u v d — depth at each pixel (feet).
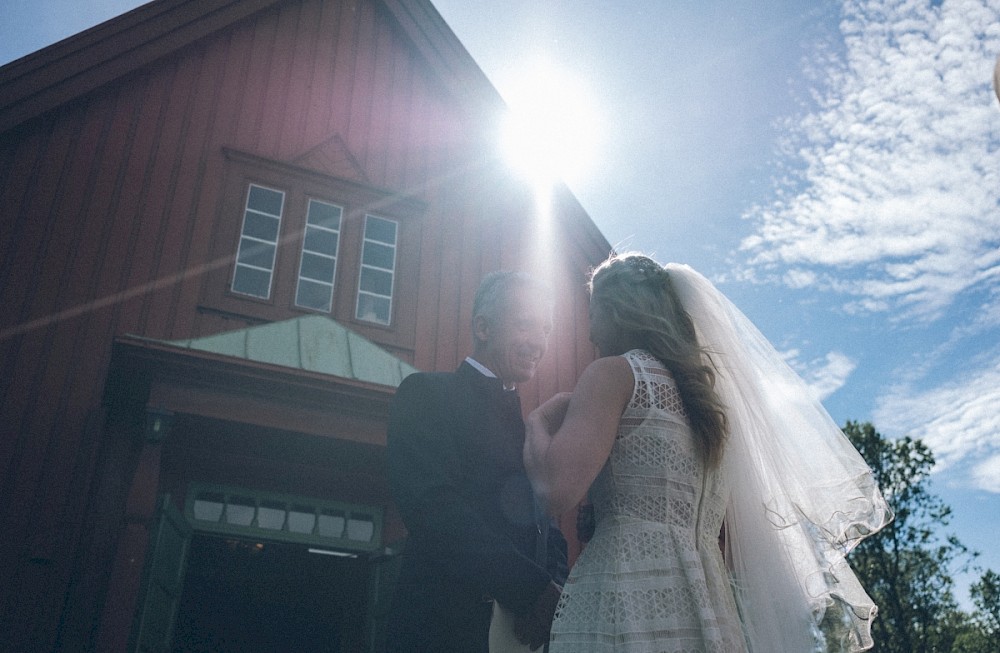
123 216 26.45
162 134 28.35
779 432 6.18
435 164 33.27
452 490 6.40
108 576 21.33
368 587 23.36
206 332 25.99
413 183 32.45
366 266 30.12
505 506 6.81
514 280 8.15
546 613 6.07
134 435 23.49
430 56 34.60
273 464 24.70
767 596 5.67
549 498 5.12
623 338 6.42
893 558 86.28
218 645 34.04
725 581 5.68
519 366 8.00
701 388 5.96
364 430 22.39
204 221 27.61
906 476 88.33
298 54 32.35
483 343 8.16
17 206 25.11
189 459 23.59
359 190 31.01
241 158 29.17
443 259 31.35
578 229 34.47
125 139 27.66
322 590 34.60
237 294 27.12
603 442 5.35
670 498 5.52
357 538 25.17
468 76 34.91
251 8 31.53
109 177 26.84
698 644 5.07
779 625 5.59
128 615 17.60
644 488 5.53
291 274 28.25
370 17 34.73
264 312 27.17
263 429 21.85
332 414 22.21
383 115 33.06
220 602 34.50
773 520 5.86
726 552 6.01
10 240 24.57
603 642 5.04
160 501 19.34
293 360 24.02
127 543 18.21
